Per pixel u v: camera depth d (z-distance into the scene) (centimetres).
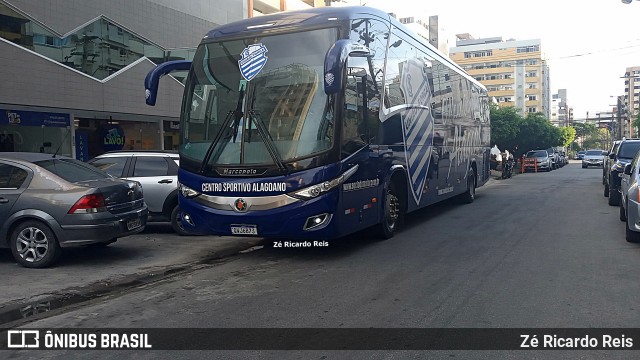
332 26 777
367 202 852
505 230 1077
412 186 1060
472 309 567
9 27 1469
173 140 2123
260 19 834
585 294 615
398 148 980
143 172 1093
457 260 805
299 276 729
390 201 987
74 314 589
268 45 796
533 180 2695
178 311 588
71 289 681
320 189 741
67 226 775
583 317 536
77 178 823
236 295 645
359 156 811
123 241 1026
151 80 854
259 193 754
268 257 862
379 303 595
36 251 792
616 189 1429
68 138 1678
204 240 1030
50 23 1577
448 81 1340
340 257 843
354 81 807
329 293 640
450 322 528
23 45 1502
